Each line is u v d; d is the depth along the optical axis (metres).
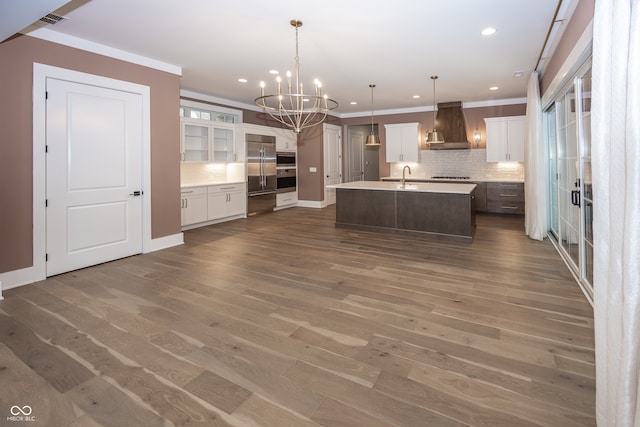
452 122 7.34
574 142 3.39
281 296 2.93
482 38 3.81
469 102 7.62
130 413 1.57
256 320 2.48
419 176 8.30
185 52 4.13
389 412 1.56
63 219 3.55
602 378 1.37
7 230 3.16
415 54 4.31
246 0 2.90
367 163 10.52
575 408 1.57
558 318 2.46
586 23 2.63
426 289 3.05
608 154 1.37
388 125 8.29
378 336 2.25
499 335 2.24
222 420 1.52
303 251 4.44
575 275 3.31
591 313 2.53
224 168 7.28
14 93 3.17
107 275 3.50
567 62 3.09
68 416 1.55
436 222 5.12
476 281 3.24
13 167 3.18
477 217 6.95
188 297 2.92
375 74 5.23
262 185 7.61
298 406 1.61
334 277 3.41
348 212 5.95
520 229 5.68
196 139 6.42
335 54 4.28
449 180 7.42
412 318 2.50
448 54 4.32
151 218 4.43
